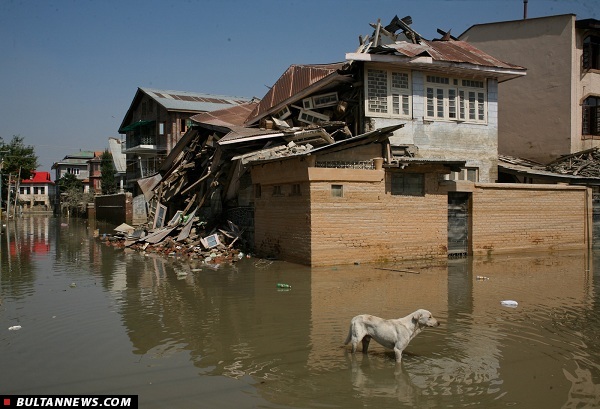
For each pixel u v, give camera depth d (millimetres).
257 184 17625
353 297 10594
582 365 6508
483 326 8297
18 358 6930
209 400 5523
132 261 16766
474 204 17078
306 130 18766
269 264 15195
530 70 25156
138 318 9047
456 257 16734
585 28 24141
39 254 19219
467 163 19844
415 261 15727
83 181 74875
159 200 25703
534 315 9023
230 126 21359
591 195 19438
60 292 11508
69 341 7691
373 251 15203
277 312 9359
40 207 86750
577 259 16547
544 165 23844
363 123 18328
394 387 5816
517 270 14172
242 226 19266
